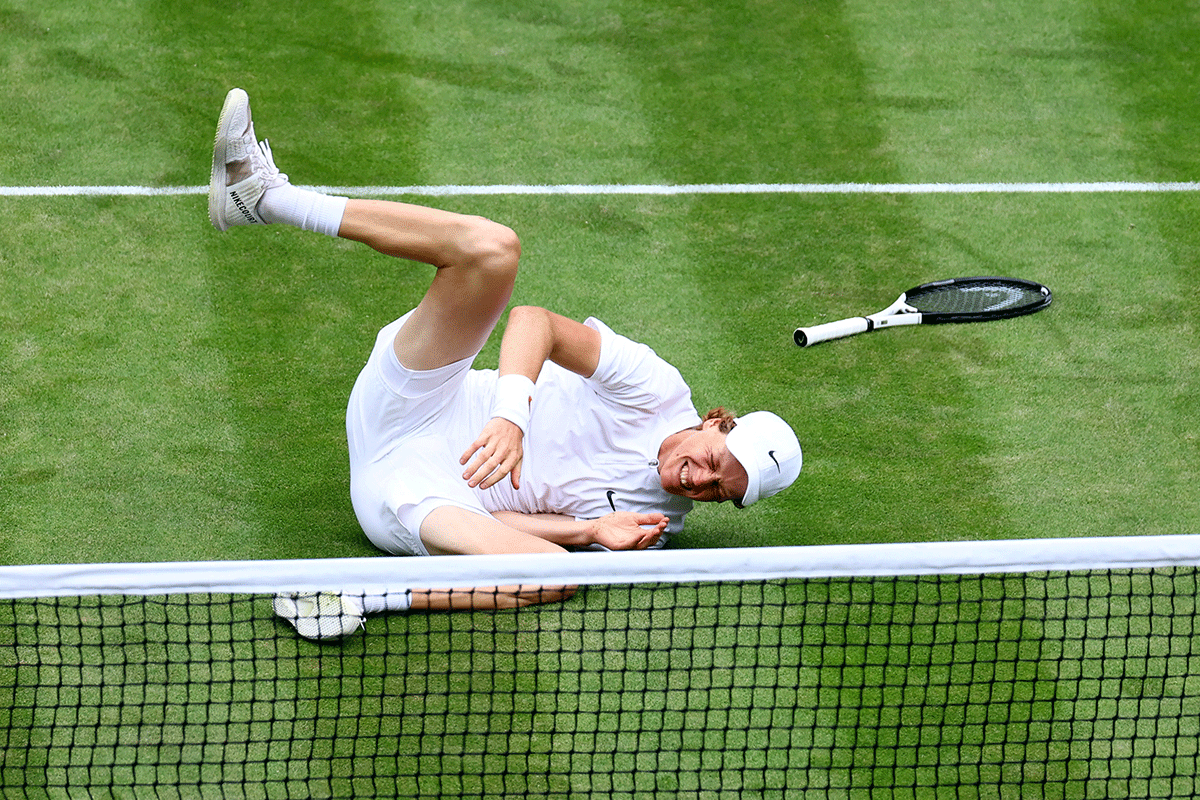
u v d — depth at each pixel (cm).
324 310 2309
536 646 1591
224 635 1581
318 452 1978
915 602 1577
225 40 3091
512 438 1597
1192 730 1511
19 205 2517
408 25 3212
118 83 2906
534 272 2447
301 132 2812
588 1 3356
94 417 2011
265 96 2916
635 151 2836
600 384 1745
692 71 3120
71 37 3042
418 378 1641
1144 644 1631
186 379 2114
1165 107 3061
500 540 1611
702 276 2466
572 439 1772
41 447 1938
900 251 2569
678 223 2614
